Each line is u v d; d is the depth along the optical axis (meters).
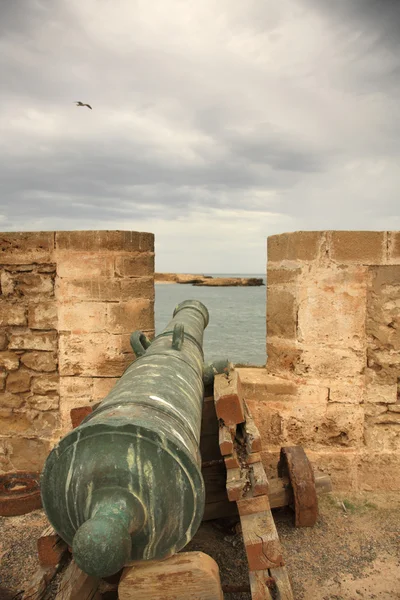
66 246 4.32
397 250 3.90
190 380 2.75
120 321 4.34
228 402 3.08
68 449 1.96
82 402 4.45
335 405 4.08
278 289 4.18
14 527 3.61
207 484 3.36
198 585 2.03
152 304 4.52
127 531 1.74
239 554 3.12
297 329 4.06
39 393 4.51
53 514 2.03
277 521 3.52
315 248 3.95
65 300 4.38
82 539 1.63
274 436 4.19
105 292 4.33
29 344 4.48
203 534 3.35
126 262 4.31
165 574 2.03
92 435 1.94
